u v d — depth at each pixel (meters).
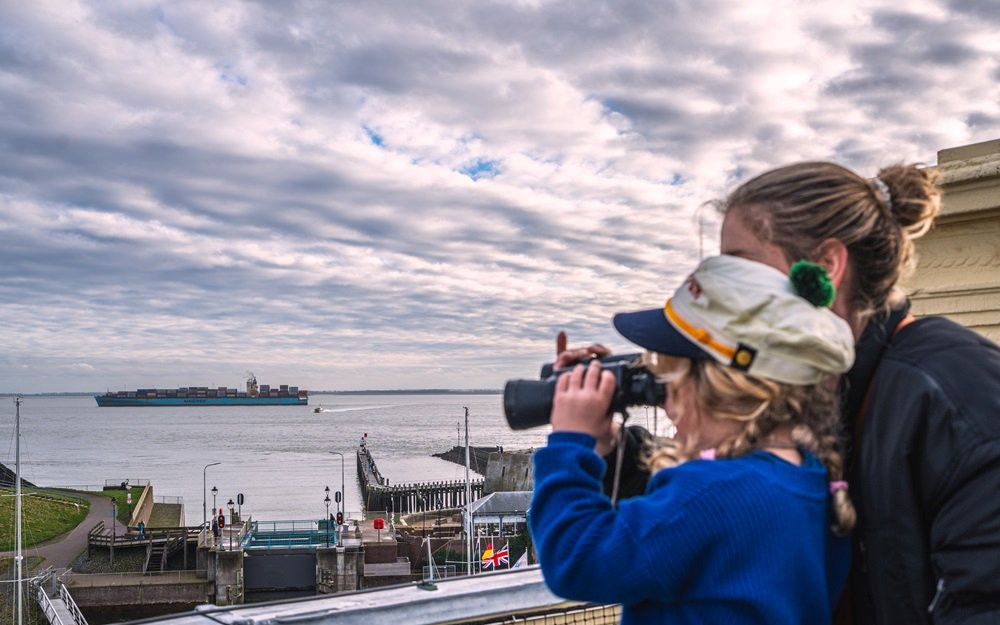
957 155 3.84
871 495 1.66
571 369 1.83
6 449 199.75
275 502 110.81
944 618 1.52
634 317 1.78
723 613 1.50
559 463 1.67
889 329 1.80
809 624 1.57
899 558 1.61
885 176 1.85
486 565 47.19
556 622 3.20
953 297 3.76
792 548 1.53
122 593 47.56
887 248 1.76
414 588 3.08
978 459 1.50
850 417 1.80
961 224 3.78
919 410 1.60
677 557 1.51
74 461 170.88
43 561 56.78
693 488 1.56
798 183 1.75
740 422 1.65
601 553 1.53
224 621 2.68
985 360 1.61
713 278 1.64
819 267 1.58
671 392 1.71
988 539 1.46
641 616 1.63
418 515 69.25
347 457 178.25
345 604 2.86
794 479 1.60
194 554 59.44
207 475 144.50
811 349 1.55
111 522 72.38
